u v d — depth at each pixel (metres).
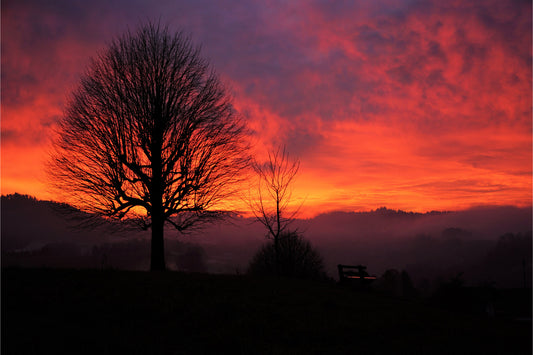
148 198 20.53
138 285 12.80
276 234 21.81
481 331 10.27
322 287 16.11
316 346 8.29
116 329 8.70
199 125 21.31
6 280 12.69
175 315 9.90
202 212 21.00
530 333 10.58
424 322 10.81
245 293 12.63
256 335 8.76
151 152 20.20
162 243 20.05
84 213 20.58
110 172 19.88
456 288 21.50
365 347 8.34
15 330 8.22
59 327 8.65
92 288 12.12
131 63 20.84
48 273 14.20
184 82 21.39
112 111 20.17
